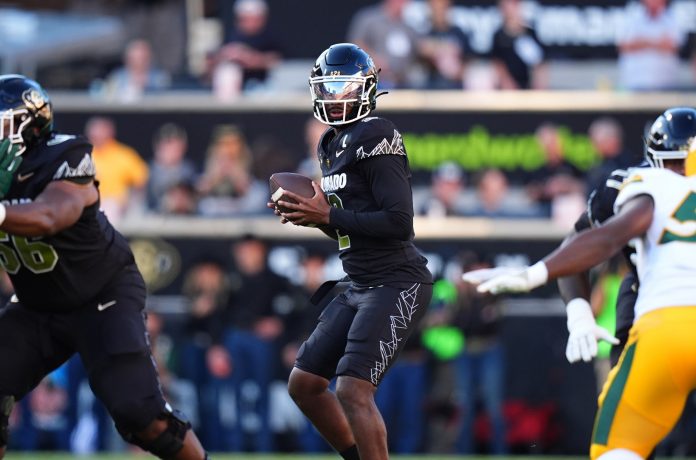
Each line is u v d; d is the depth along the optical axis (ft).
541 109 126.93
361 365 58.23
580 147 126.31
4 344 57.88
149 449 58.23
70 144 55.83
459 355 117.19
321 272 121.39
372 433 57.77
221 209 126.31
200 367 120.57
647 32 133.80
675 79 134.82
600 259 49.19
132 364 57.47
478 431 119.03
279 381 120.06
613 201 57.98
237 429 119.85
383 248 59.88
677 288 50.31
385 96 127.65
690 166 53.26
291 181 59.36
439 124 127.54
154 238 125.90
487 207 125.08
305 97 127.85
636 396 49.80
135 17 155.43
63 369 120.57
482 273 51.55
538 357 121.29
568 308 56.75
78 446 120.26
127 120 128.47
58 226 53.93
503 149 126.72
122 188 127.03
